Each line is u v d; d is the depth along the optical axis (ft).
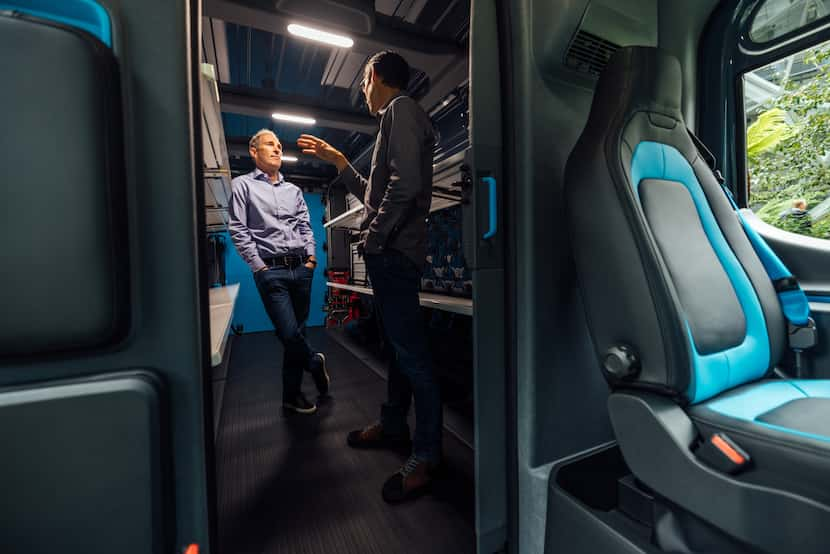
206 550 2.19
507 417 3.51
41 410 1.73
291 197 7.54
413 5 9.92
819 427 2.25
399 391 6.14
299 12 7.95
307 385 9.77
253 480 5.25
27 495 1.72
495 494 3.49
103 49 1.75
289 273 7.23
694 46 5.40
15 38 1.55
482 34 3.34
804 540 1.89
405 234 4.73
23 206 1.60
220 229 16.20
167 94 2.00
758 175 5.34
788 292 3.65
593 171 2.84
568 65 3.43
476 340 3.36
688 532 2.52
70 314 1.70
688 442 2.39
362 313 19.70
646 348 2.57
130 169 1.93
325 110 14.30
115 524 1.84
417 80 13.15
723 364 2.86
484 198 3.35
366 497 4.82
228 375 11.19
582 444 3.68
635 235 2.60
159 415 1.93
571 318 3.59
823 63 4.90
